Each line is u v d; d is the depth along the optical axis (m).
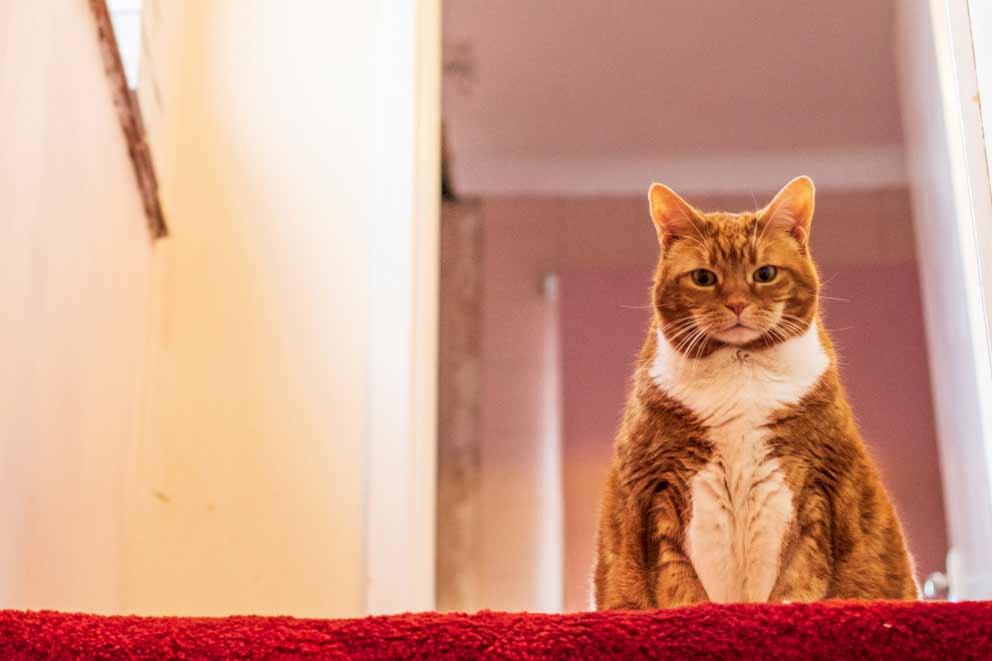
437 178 1.73
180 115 1.68
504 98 2.15
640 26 2.08
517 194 2.23
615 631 0.81
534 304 2.26
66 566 1.17
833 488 1.08
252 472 1.55
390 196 1.63
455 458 2.24
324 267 1.62
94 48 1.20
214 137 1.68
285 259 1.63
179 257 1.63
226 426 1.57
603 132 2.12
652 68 2.09
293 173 1.66
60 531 1.13
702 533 1.07
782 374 1.09
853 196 1.97
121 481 1.43
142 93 1.46
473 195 2.25
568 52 2.11
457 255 2.26
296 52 1.72
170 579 1.51
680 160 2.07
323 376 1.58
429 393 1.62
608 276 1.93
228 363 1.59
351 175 1.66
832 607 0.83
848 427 1.10
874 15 2.02
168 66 1.63
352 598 1.50
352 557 1.51
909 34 1.83
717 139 2.07
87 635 0.81
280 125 1.69
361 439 1.56
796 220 1.14
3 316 0.90
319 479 1.54
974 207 1.43
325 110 1.69
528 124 2.16
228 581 1.51
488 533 2.20
